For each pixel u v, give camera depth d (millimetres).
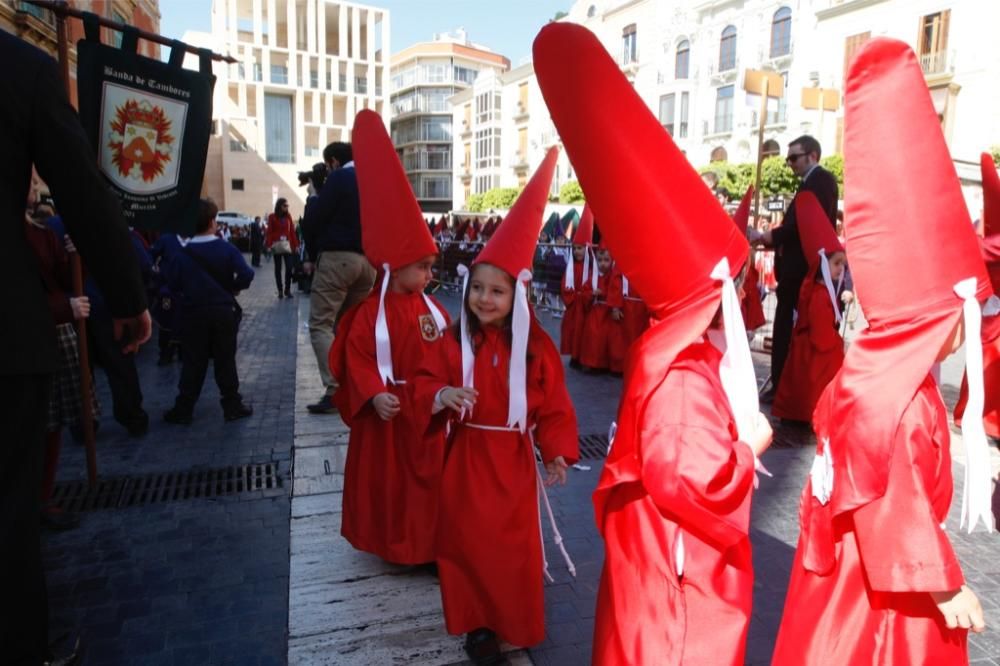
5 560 2279
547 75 1813
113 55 3809
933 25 24375
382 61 64688
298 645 2838
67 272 3994
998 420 5105
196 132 4152
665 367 1819
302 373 7703
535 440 2902
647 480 1774
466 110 59156
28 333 2219
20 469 2287
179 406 5715
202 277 5613
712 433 1750
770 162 23750
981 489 1780
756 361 8258
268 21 59969
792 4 28984
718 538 1751
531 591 2699
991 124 23266
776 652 2062
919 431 1744
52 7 3625
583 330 8055
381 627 2980
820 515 1959
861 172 1824
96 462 4660
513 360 2705
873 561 1732
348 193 5711
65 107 2291
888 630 1817
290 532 3816
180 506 4125
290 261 15273
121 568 3398
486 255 2760
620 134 1771
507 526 2670
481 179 57562
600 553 3611
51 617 2971
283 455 4980
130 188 3941
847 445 1799
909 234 1759
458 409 2641
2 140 2154
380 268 3521
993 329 5090
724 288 1825
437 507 3070
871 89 1782
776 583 3287
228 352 5770
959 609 1701
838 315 5480
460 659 2781
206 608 3080
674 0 34406
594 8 40000
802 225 5570
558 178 42156
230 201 52219
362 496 3445
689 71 34031
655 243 1830
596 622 2105
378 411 3191
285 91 61062
